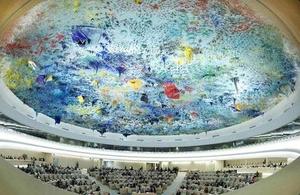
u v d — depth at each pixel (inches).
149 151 1472.7
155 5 591.5
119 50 759.7
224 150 1275.8
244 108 924.0
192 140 1213.1
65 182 740.0
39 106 942.4
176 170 1430.9
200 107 1005.8
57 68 808.9
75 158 1469.0
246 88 829.8
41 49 707.4
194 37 689.0
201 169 1523.1
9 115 859.4
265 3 347.3
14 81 774.5
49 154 1327.5
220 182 864.9
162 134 1242.6
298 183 215.3
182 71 845.8
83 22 641.6
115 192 817.5
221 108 971.3
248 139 1108.5
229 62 748.6
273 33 533.3
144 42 728.3
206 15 599.2
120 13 620.4
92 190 696.4
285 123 836.6
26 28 589.0
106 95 985.5
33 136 1107.3
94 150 1392.7
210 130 1155.3
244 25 577.3
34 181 250.7
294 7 288.0
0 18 442.3
